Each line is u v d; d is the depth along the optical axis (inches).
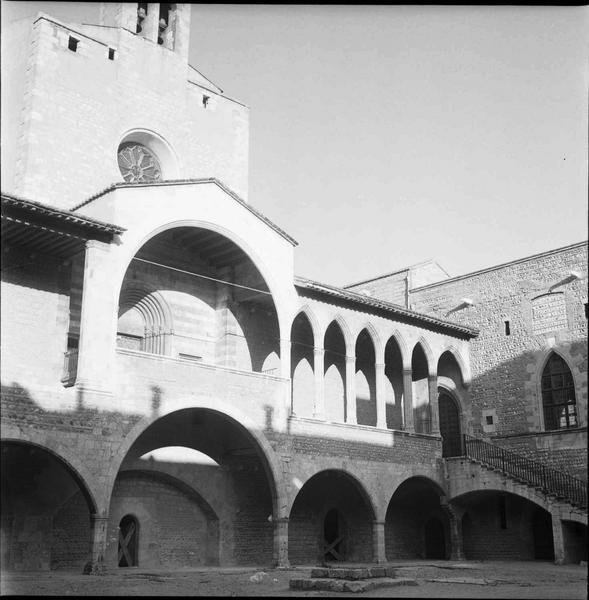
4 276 1048.2
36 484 1053.8
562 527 1322.6
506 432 1587.1
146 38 1429.6
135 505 1191.6
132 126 1354.6
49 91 1250.0
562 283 1567.4
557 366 1555.1
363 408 1603.1
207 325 1347.2
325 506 1465.3
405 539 1593.3
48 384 1056.8
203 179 1213.1
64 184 1238.9
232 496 1302.9
